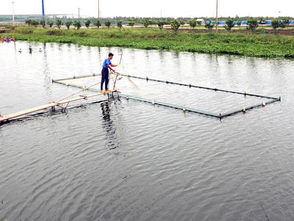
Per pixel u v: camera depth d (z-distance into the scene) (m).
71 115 14.81
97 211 7.73
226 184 8.80
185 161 10.12
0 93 19.05
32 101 17.31
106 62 17.45
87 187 8.73
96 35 57.41
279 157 10.30
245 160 10.13
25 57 35.53
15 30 73.25
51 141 11.80
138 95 18.56
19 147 11.28
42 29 70.00
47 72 26.34
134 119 14.12
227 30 54.34
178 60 32.44
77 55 37.06
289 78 22.86
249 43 41.91
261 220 7.38
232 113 14.60
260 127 12.95
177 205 7.93
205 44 43.19
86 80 22.83
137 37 52.78
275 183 8.80
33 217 7.54
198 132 12.48
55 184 8.89
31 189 8.67
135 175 9.33
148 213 7.64
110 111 15.34
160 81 22.27
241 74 24.67
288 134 12.16
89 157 10.49
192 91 19.44
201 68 27.64
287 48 37.47
